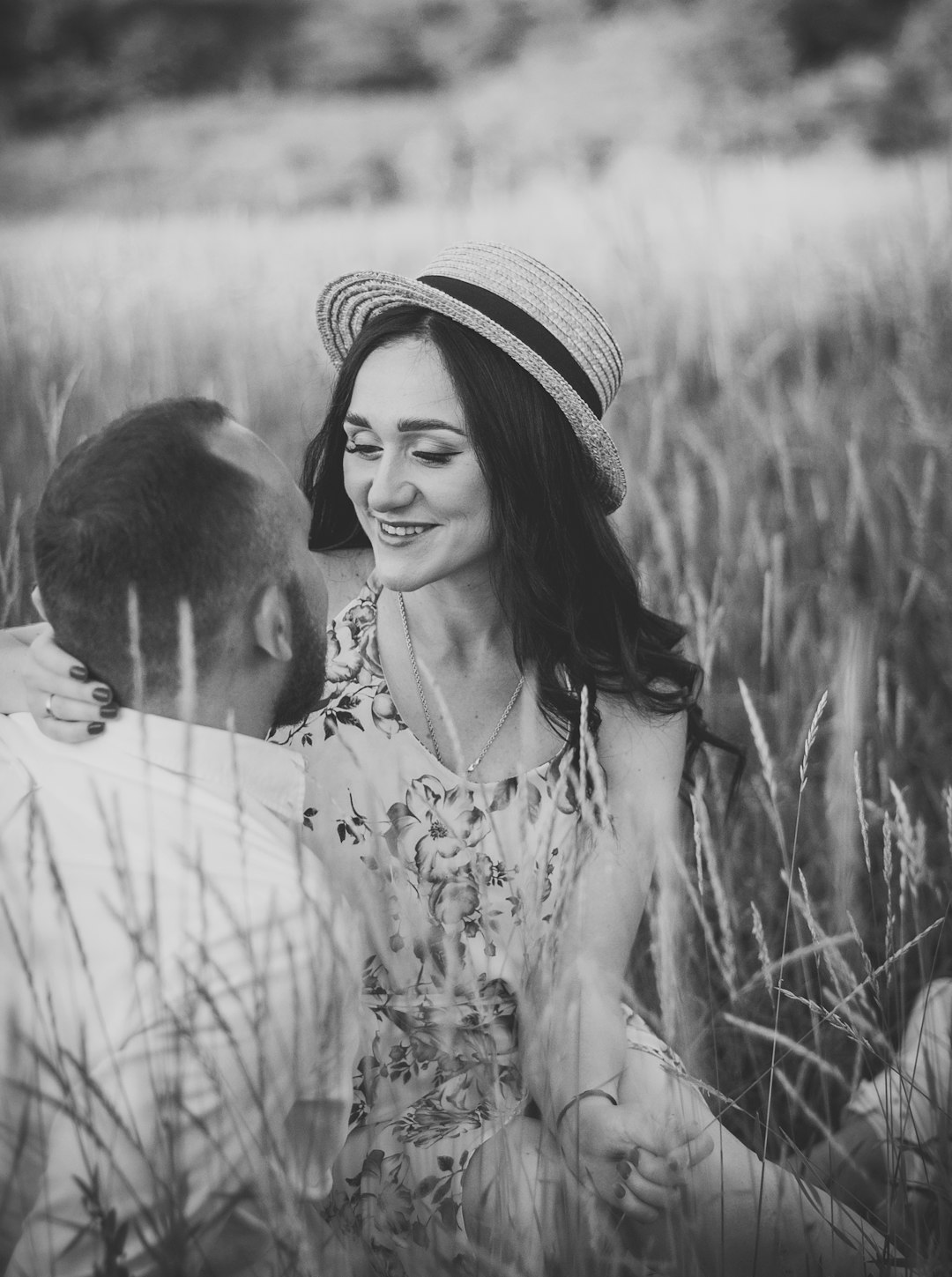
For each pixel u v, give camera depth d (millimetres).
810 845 2510
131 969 1271
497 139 17391
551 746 1934
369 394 1793
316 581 1494
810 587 3377
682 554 3496
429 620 1920
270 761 1445
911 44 16516
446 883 1861
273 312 5551
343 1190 1730
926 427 3641
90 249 6418
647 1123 1600
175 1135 1229
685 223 6703
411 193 16469
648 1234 1710
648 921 2395
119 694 1399
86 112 22828
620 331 5277
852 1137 1968
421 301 1775
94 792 1236
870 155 14977
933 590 3061
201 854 1305
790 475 3732
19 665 1728
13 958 1311
